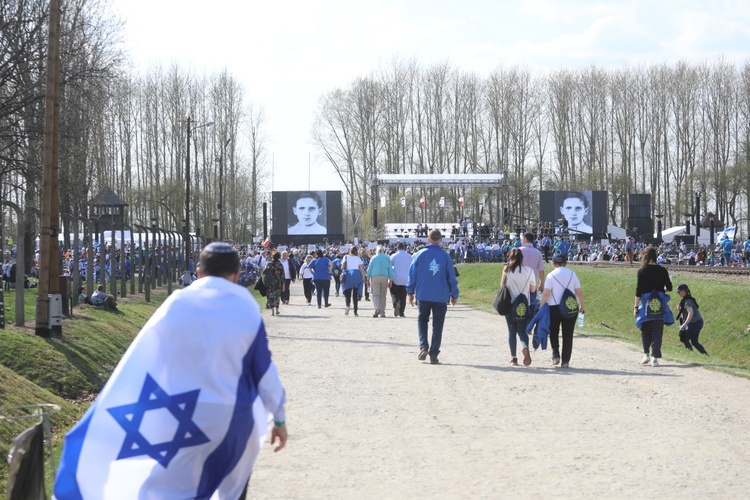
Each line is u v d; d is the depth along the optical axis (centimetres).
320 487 788
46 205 1664
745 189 9400
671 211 10375
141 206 9025
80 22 3881
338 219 8012
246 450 528
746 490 764
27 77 3594
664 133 10406
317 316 2928
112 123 8138
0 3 3516
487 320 2744
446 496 755
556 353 1585
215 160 9638
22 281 1794
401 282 2862
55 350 1477
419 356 1656
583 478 808
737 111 10025
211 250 547
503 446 941
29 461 543
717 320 2619
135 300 2969
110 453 503
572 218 7881
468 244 7025
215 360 512
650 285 1611
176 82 9244
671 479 802
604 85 10506
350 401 1227
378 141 10600
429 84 10688
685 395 1262
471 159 10662
